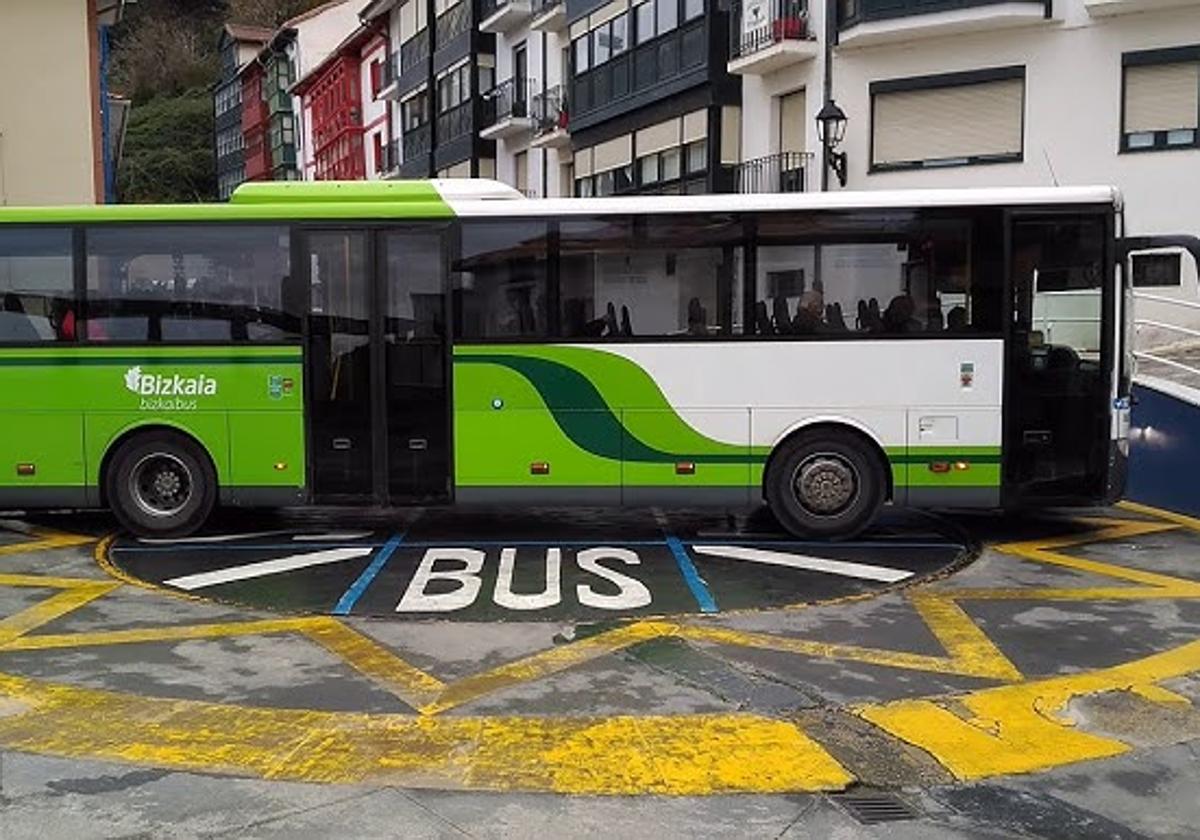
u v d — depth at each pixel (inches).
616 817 173.2
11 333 392.8
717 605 299.6
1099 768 194.4
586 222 383.9
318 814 173.6
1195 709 221.8
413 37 1777.8
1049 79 834.8
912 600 304.8
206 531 414.6
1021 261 375.6
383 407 388.8
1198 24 787.4
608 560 357.4
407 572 341.4
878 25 867.4
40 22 788.6
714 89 1007.6
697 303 382.6
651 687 231.9
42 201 789.9
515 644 263.3
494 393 385.7
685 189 1065.5
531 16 1403.8
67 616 290.8
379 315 388.2
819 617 286.8
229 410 390.9
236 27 3117.6
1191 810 177.9
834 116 861.2
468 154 1556.3
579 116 1254.3
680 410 382.9
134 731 208.1
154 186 3102.9
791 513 385.4
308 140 2519.7
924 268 378.0
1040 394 377.4
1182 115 799.1
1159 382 463.8
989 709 220.5
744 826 170.7
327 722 212.1
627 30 1144.8
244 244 390.6
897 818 174.2
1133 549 374.3
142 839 165.3
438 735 205.3
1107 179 822.5
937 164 884.6
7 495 394.6
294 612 294.4
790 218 379.6
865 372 379.2
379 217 387.2
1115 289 374.0
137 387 390.9
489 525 424.8
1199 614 291.1
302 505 392.5
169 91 3390.7
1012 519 431.8
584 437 384.8
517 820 171.9
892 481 381.4
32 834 166.6
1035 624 281.0
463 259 385.7
